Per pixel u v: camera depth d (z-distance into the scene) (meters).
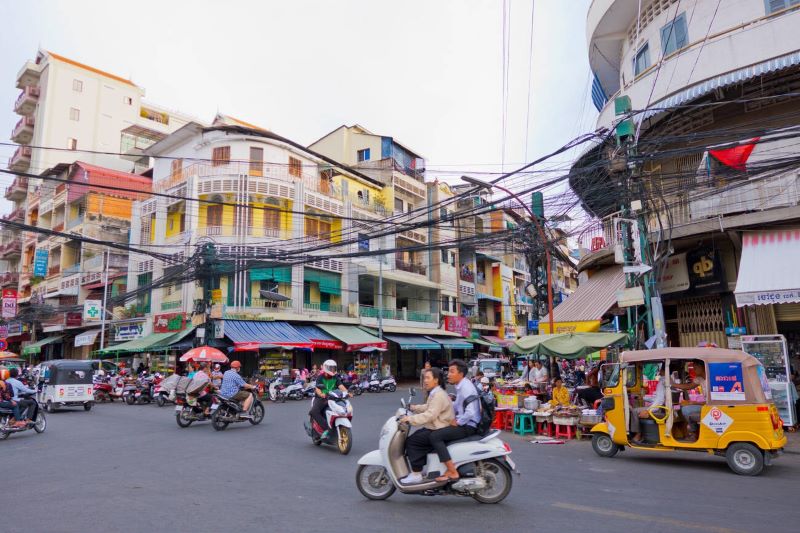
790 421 11.52
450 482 6.04
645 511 5.87
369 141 39.69
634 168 12.57
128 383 22.25
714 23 13.75
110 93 50.41
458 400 6.34
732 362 8.43
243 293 27.95
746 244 12.88
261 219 29.03
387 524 5.36
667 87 14.14
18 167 48.62
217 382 18.80
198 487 7.02
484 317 47.88
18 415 12.09
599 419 11.34
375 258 35.28
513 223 42.75
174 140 31.91
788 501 6.36
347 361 34.03
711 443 8.38
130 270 32.53
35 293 41.94
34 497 6.50
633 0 15.84
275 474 7.95
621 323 25.59
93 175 36.16
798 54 12.02
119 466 8.51
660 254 13.13
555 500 6.37
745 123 13.70
